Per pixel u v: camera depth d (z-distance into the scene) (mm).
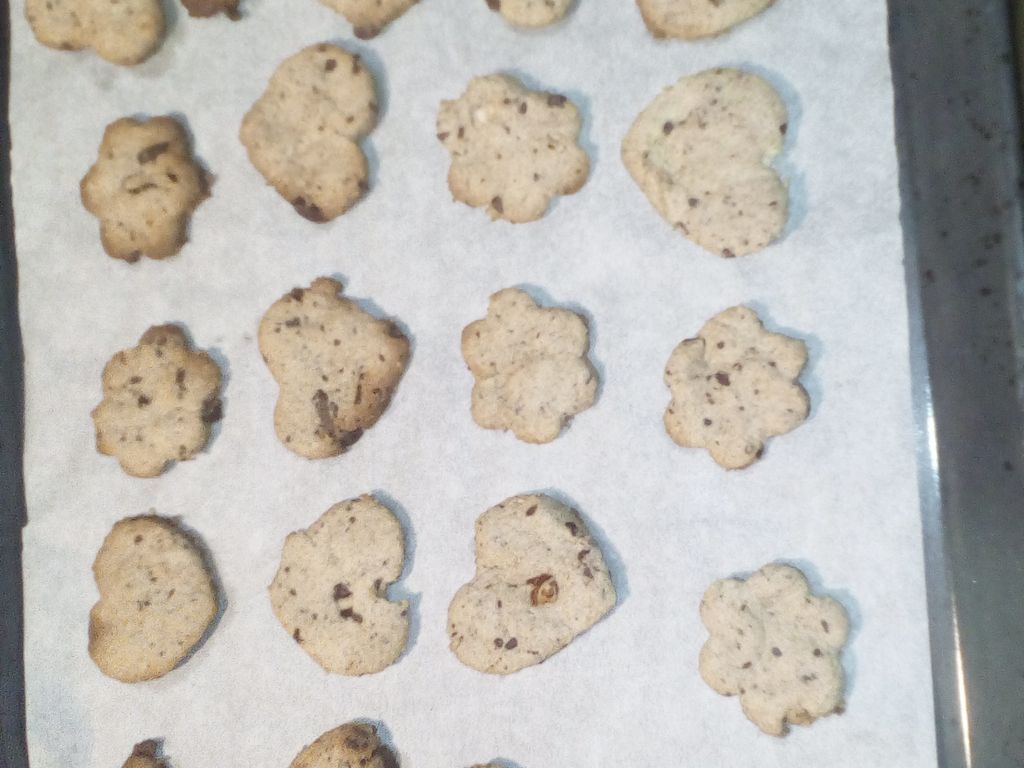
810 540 304
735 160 312
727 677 300
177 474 349
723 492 312
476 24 338
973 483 290
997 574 285
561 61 332
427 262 339
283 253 349
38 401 359
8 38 366
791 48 314
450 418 333
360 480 337
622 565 316
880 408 302
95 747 342
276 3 351
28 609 352
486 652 316
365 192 342
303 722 331
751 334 309
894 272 303
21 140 365
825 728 295
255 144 342
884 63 306
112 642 339
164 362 346
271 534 341
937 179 299
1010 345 287
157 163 348
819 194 311
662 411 319
